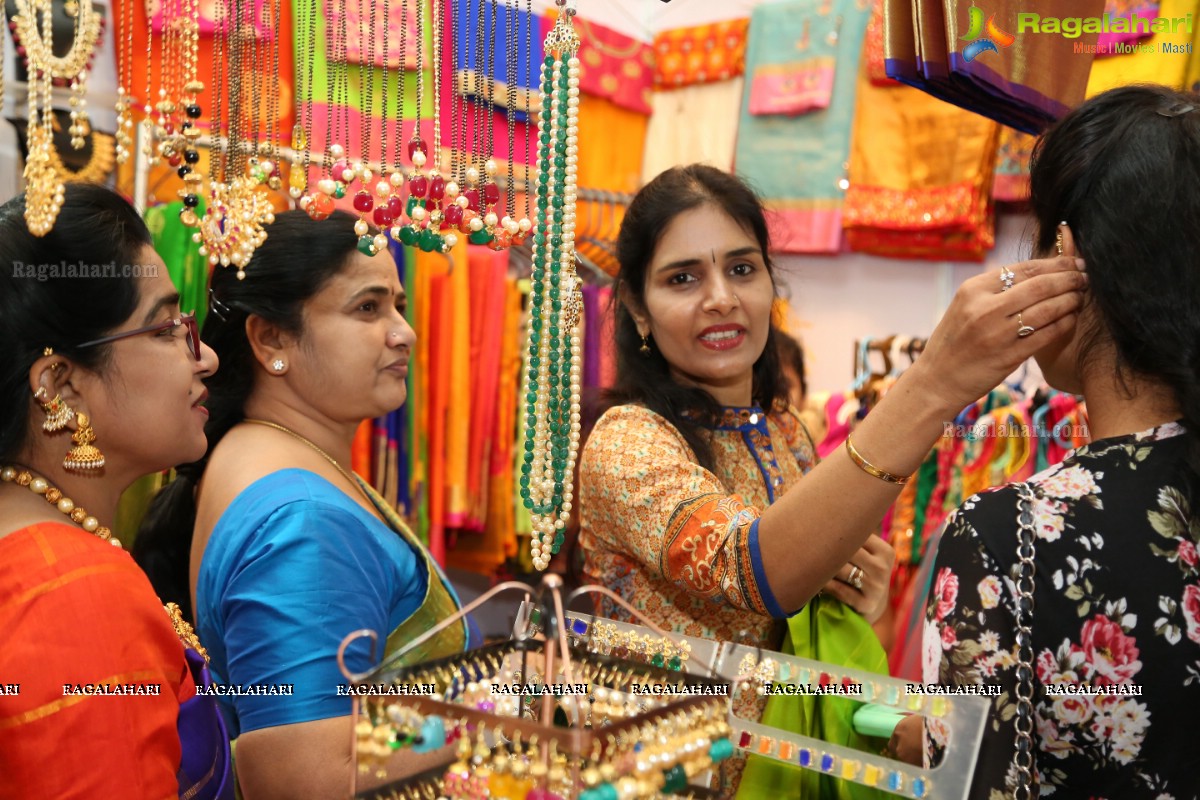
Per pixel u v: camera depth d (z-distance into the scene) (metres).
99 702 0.97
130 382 1.13
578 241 3.01
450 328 2.67
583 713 0.98
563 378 1.22
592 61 3.06
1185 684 0.91
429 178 1.19
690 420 1.63
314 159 2.13
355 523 1.32
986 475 2.28
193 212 1.25
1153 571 0.92
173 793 1.03
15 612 0.99
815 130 2.97
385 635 1.33
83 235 1.09
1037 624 0.94
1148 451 0.98
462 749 0.87
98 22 1.23
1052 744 0.94
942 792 0.97
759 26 3.05
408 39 2.15
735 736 1.13
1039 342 1.05
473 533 2.88
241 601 1.22
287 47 2.24
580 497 1.57
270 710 1.19
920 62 1.38
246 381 1.51
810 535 1.19
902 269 3.01
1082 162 1.01
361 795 0.88
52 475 1.12
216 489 1.39
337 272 1.46
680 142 3.20
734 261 1.60
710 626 1.51
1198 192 0.93
